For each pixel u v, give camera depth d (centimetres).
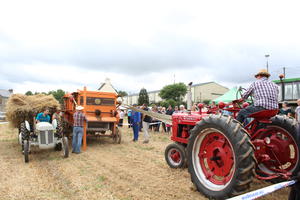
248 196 272
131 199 372
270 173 379
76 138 739
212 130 371
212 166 379
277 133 418
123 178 474
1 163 600
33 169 547
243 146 318
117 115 901
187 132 520
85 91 855
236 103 419
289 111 850
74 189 416
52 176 493
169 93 6500
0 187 427
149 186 426
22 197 382
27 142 631
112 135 908
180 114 536
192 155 395
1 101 4872
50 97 846
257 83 370
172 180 457
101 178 473
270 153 400
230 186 327
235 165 324
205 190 367
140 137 1110
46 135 676
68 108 985
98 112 873
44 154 716
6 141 962
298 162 363
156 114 656
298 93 1153
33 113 779
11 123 809
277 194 383
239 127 336
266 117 378
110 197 380
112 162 608
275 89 369
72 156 688
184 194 387
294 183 285
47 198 378
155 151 755
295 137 378
